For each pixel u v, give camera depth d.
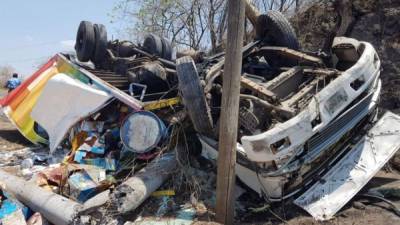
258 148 4.68
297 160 4.96
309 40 10.74
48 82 8.10
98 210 4.99
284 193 5.09
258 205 5.30
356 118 5.70
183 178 5.80
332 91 5.15
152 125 6.09
